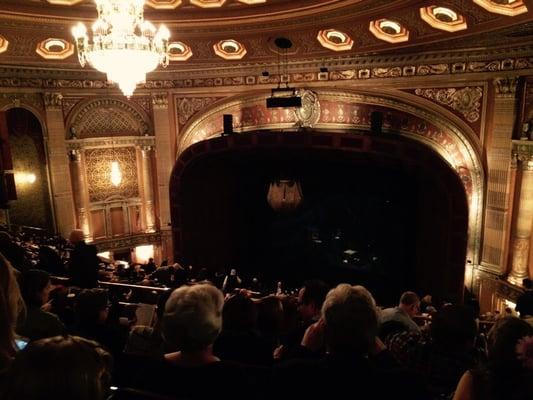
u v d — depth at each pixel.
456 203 11.63
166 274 10.02
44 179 15.86
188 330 2.18
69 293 5.61
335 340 2.07
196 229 15.75
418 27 10.06
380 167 13.13
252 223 16.95
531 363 1.81
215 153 14.55
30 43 12.47
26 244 11.44
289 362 2.20
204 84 16.23
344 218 15.09
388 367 2.35
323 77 14.07
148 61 7.58
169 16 10.96
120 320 4.78
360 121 13.85
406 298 5.11
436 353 2.75
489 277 11.91
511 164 11.25
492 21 8.94
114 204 17.41
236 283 11.55
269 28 11.36
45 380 1.17
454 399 2.04
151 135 17.20
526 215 11.12
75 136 16.09
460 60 11.77
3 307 1.73
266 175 15.86
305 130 14.12
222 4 10.39
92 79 16.02
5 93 14.53
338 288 2.21
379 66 13.11
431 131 12.68
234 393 2.20
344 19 10.22
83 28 7.59
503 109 11.20
